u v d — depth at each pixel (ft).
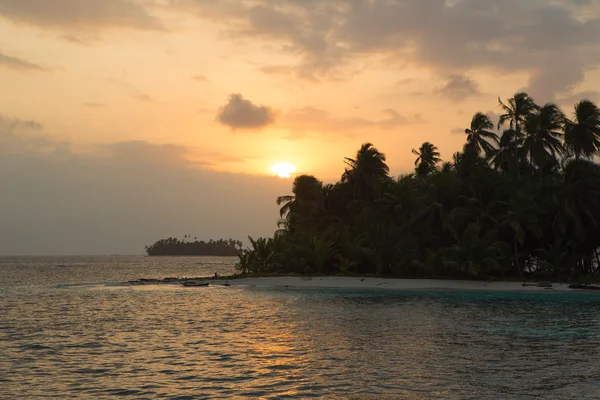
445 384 58.44
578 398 53.31
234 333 93.50
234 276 246.68
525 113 232.94
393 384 58.39
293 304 143.64
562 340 86.38
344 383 58.85
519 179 217.36
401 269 214.28
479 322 107.14
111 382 59.47
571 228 198.18
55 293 188.14
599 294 165.89
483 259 193.16
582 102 209.26
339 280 205.87
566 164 195.93
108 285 231.09
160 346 81.20
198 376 62.08
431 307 136.15
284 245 245.04
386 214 229.45
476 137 251.60
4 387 57.36
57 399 53.01
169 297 167.73
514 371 64.39
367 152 260.01
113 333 94.22
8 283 260.21
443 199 217.77
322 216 262.06
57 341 86.17
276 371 64.39
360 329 97.66
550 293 170.60
